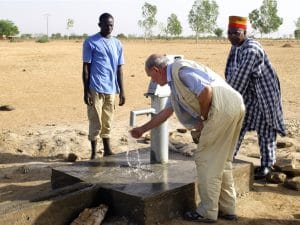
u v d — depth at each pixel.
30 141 7.91
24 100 12.32
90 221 4.34
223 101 4.28
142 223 4.46
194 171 5.27
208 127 4.36
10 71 19.19
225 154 4.52
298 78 17.00
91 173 5.19
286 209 5.13
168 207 4.65
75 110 10.93
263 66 5.64
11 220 4.02
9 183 5.94
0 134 8.27
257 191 5.64
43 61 24.23
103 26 6.56
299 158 6.93
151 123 4.77
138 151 6.17
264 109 5.74
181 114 4.57
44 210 4.25
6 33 80.94
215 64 22.27
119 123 9.37
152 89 5.25
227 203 4.78
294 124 9.27
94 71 6.57
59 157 7.17
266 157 5.96
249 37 5.70
